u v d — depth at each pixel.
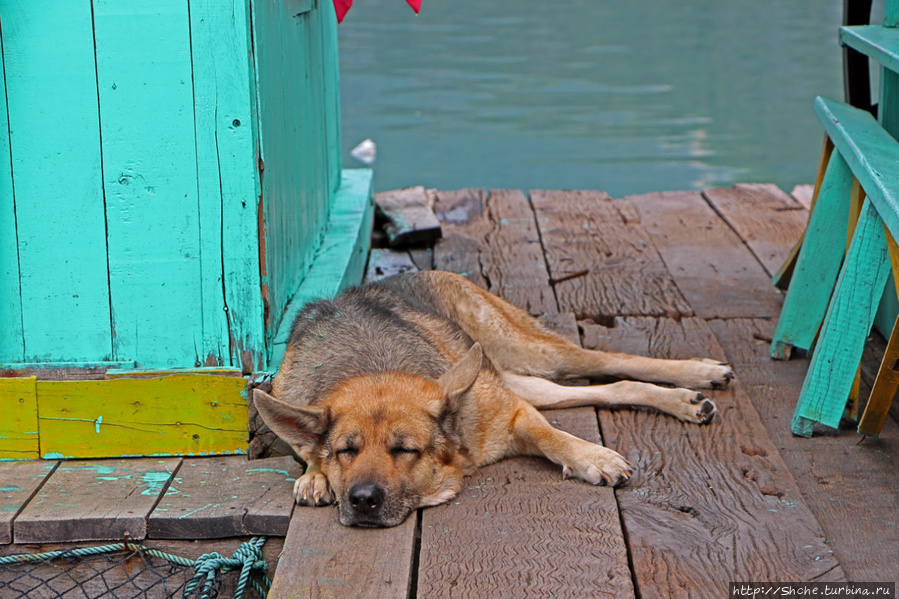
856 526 3.12
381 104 13.73
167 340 3.77
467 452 3.48
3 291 3.71
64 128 3.57
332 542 3.06
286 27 4.38
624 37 18.12
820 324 4.45
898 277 3.33
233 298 3.73
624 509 3.22
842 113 4.75
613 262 6.20
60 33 3.50
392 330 3.84
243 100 3.55
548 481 3.45
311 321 3.92
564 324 5.05
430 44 17.86
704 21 19.56
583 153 11.22
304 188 4.88
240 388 3.72
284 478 3.57
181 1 3.47
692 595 2.72
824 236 4.42
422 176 10.44
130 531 3.32
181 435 3.75
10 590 3.19
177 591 3.17
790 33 17.94
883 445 3.66
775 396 4.16
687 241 6.64
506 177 10.34
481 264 6.27
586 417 3.97
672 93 13.92
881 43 4.30
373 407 3.24
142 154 3.60
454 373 3.38
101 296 3.72
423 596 2.76
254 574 3.20
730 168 10.48
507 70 15.66
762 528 3.06
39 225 3.66
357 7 22.42
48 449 3.76
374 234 7.07
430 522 3.17
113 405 3.73
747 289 5.57
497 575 2.85
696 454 3.61
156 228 3.67
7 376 3.76
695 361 4.29
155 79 3.54
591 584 2.78
